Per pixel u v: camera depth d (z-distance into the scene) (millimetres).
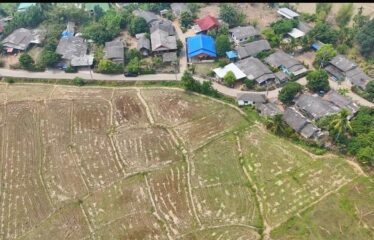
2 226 63969
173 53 100625
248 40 106562
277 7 124250
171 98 89625
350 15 114938
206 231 62531
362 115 79688
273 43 104188
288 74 94625
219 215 64875
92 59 99188
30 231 63156
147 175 71938
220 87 92438
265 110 83375
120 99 89750
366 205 65375
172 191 68875
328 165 72688
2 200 67875
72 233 62750
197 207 66188
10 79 95875
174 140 79125
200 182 70375
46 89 93438
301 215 64312
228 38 103625
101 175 72062
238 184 69875
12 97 90812
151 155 75938
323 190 68188
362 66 97938
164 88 92875
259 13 121062
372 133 73750
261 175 71375
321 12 115688
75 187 70000
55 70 98562
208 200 67250
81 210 66188
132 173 72375
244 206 66125
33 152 76875
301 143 77125
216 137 79500
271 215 64625
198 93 90938
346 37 104250
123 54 100562
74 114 85688
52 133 81125
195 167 73250
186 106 87312
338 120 73500
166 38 104500
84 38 109562
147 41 105062
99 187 69938
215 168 72938
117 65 96625
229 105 87500
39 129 82125
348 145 74500
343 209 64938
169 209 66000
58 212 65938
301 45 103438
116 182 70688
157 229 62938
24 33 109500
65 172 72750
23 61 96500
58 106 87938
